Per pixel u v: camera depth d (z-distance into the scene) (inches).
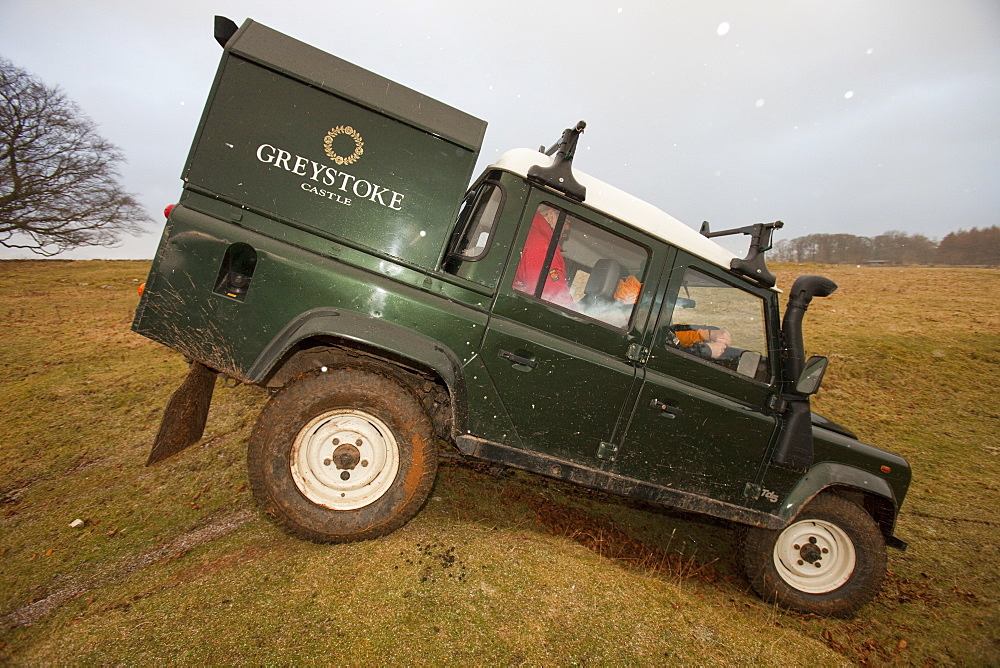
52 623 88.4
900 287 1005.8
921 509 218.2
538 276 120.9
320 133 107.6
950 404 387.5
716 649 102.0
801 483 136.3
